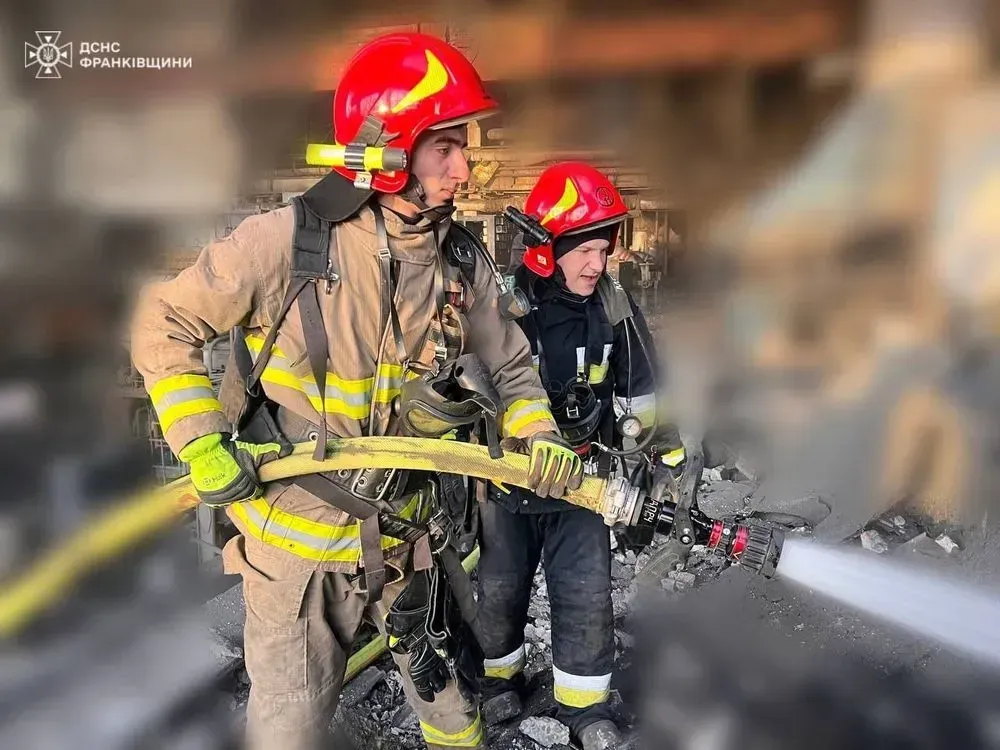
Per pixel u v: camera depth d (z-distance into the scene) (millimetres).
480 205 4531
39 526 2854
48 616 2387
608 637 2018
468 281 1543
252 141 3988
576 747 2023
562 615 2018
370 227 1359
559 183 1952
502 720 2127
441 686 1658
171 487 1715
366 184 1302
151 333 1334
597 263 1938
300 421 1447
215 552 3064
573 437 1994
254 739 1535
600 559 2006
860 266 3488
